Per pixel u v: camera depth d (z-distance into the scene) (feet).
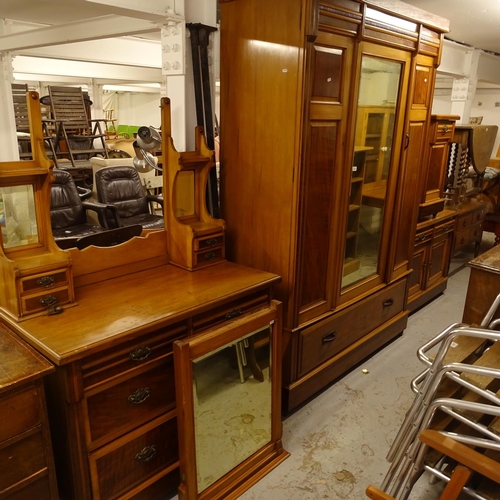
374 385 8.58
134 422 5.30
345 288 8.34
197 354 5.24
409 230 9.96
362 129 7.98
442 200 11.57
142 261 6.79
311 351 7.63
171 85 7.59
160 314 5.31
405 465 5.08
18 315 5.03
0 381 4.04
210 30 7.63
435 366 4.79
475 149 13.33
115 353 4.88
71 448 4.77
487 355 5.85
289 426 7.40
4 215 5.15
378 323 9.48
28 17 11.88
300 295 7.20
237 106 7.10
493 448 4.27
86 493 4.94
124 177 9.37
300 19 6.01
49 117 19.51
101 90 27.91
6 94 13.23
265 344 6.24
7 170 4.94
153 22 7.39
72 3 7.68
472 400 5.38
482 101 26.16
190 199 7.27
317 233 7.25
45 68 18.85
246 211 7.39
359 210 8.46
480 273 7.57
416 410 5.07
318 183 7.00
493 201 16.21
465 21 12.25
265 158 6.92
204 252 6.95
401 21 7.83
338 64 6.77
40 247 5.47
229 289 6.14
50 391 4.85
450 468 5.15
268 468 6.47
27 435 4.29
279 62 6.39
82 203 8.55
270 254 7.21
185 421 5.28
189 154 6.93
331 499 6.01
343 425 7.45
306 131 6.46
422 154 9.71
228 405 5.90
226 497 5.96
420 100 9.16
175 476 5.91
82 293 5.89
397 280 9.82
